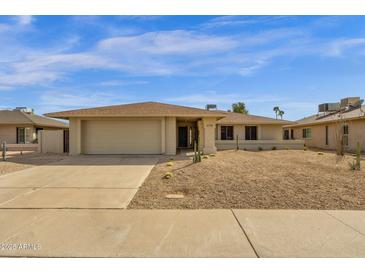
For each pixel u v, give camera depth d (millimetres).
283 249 4191
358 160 11461
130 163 13719
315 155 18438
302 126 31672
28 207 6352
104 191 7879
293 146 25250
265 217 5609
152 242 4453
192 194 7410
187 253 4094
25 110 32125
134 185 8625
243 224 5215
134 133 18703
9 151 23391
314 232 4812
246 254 4055
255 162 13812
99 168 12086
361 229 4938
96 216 5727
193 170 10875
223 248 4238
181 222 5344
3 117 28375
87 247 4285
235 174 9977
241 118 27453
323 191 7516
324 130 27219
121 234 4773
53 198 7137
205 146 19875
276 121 26578
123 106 20281
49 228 5055
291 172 10445
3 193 7668
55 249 4223
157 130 18750
